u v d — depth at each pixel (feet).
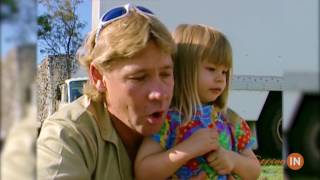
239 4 13.35
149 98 3.72
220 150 4.50
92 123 3.95
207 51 4.81
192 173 4.47
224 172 4.52
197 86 4.83
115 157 4.05
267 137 14.43
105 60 3.74
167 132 4.47
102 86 3.98
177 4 12.29
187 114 4.64
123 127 4.08
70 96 14.17
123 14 3.87
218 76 4.97
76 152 3.70
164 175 4.20
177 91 4.75
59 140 3.68
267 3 13.10
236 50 13.89
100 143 3.93
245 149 5.24
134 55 3.63
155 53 3.70
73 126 3.83
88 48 4.13
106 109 4.06
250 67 14.23
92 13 11.49
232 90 14.52
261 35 13.64
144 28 3.68
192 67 4.78
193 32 4.93
